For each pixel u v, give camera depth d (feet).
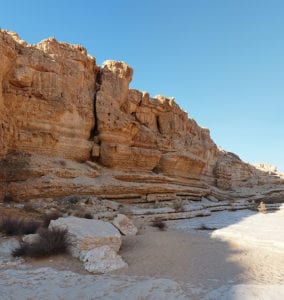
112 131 73.97
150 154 83.51
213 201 95.14
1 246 26.61
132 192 68.95
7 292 16.62
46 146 60.49
